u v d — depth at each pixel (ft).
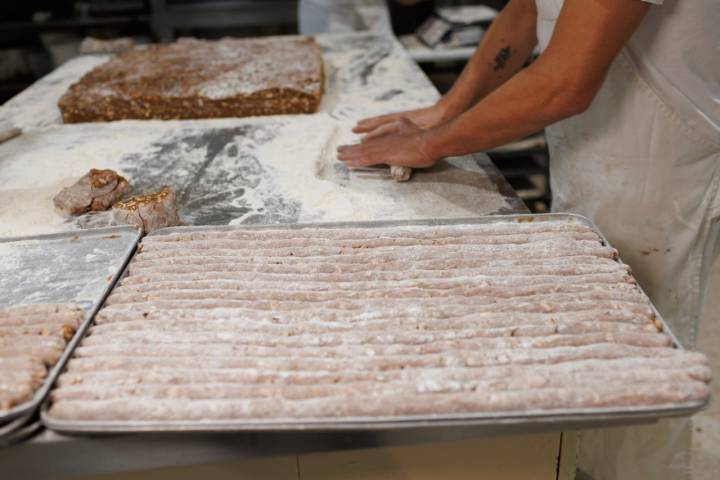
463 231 3.65
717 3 3.77
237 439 2.48
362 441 2.50
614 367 2.61
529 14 5.01
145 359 2.67
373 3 9.67
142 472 3.08
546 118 3.72
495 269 3.27
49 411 2.42
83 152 5.36
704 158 4.23
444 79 10.12
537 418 2.40
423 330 2.86
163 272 3.32
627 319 2.90
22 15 12.58
